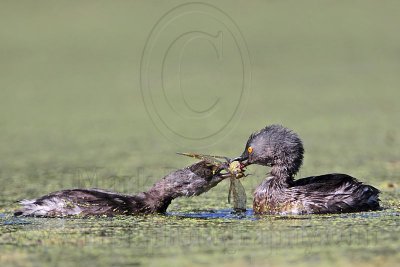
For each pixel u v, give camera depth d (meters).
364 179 17.73
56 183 18.09
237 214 14.32
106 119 27.80
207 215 14.23
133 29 40.59
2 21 43.09
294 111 28.02
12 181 18.42
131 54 38.12
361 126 25.30
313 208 13.98
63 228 13.02
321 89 31.91
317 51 38.06
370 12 42.50
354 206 13.95
